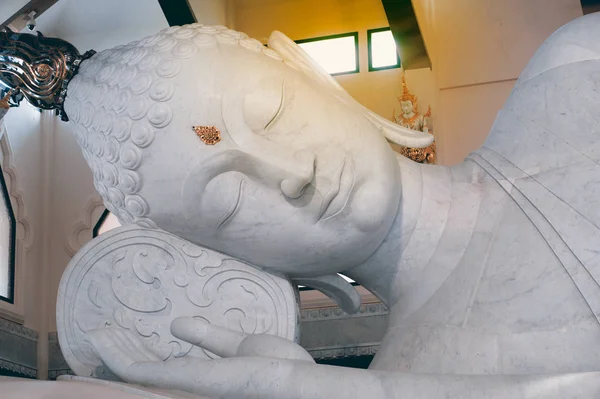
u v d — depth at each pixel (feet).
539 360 6.48
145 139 7.63
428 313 7.47
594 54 7.64
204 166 7.43
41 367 29.84
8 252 29.58
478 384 5.78
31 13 14.05
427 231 7.89
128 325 7.80
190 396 6.02
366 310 26.96
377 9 28.99
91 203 31.27
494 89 27.63
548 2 27.32
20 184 30.27
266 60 8.02
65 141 31.94
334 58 29.01
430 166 8.33
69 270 7.91
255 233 7.59
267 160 7.34
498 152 7.97
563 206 7.07
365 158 7.62
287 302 7.86
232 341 7.28
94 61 8.48
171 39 8.14
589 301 6.55
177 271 7.91
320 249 7.64
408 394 5.86
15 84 8.65
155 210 7.77
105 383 6.14
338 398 5.99
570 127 7.48
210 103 7.59
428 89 27.09
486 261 7.29
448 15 28.22
